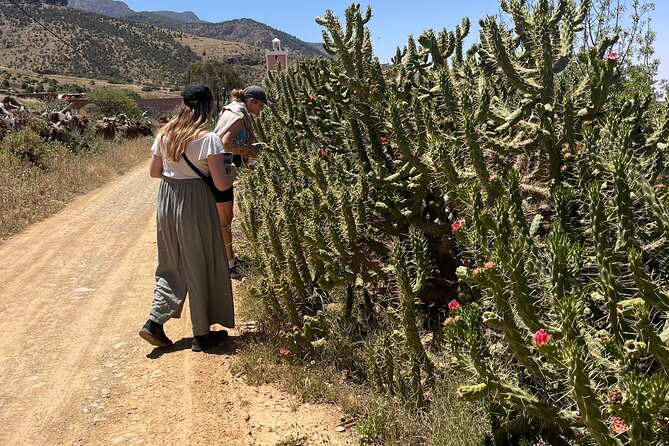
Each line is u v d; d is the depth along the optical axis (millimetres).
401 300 3455
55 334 5020
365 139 4961
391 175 4547
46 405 3896
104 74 134250
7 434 3584
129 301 5797
